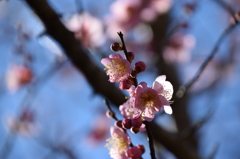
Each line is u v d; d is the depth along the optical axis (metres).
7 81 0.85
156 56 0.83
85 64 0.57
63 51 0.57
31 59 0.82
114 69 0.39
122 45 0.40
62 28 0.56
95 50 0.78
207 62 0.51
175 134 0.63
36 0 0.54
